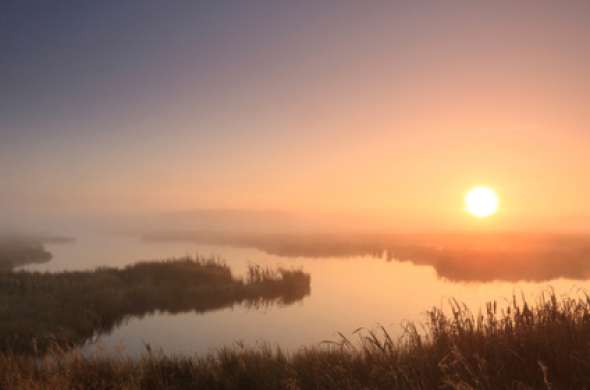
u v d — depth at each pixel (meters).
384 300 22.45
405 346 7.16
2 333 14.21
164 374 7.43
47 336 13.85
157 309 20.78
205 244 80.12
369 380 5.93
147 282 24.38
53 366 7.80
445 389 5.27
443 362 5.89
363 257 47.72
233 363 7.72
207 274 27.03
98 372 7.48
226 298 22.97
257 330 16.59
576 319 6.49
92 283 22.75
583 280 29.19
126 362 7.97
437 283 28.08
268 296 23.78
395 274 32.94
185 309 20.67
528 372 5.31
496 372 5.40
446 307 19.53
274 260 44.53
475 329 6.93
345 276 31.59
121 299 20.55
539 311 6.63
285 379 6.29
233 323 17.84
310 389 6.18
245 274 31.31
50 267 42.34
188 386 6.91
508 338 6.12
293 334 15.87
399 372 5.79
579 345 5.61
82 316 17.20
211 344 14.47
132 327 17.33
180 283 25.20
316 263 41.12
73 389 6.36
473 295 22.89
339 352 7.61
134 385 6.52
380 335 14.72
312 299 22.97
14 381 6.64
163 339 15.34
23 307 17.48
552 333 6.01
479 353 5.99
